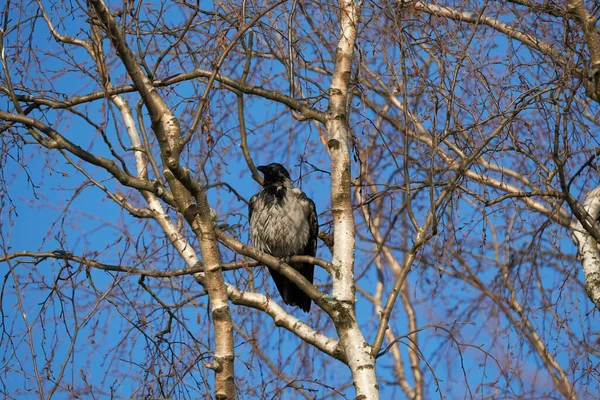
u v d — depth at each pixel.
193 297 11.52
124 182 11.11
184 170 10.32
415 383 16.53
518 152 11.17
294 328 11.63
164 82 11.88
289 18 11.51
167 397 10.32
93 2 9.78
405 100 10.42
